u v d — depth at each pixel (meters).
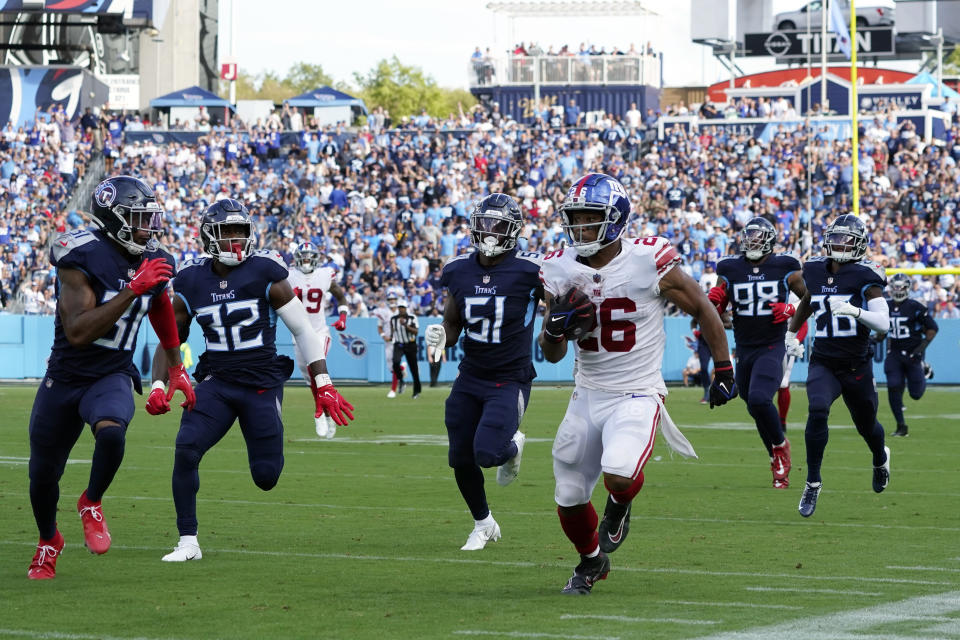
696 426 21.41
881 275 12.04
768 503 12.17
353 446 17.97
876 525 10.74
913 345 20.00
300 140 42.31
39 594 7.78
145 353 34.50
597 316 7.76
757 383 13.39
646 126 42.72
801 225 37.59
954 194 37.34
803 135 40.41
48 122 44.00
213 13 63.09
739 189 38.50
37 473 8.20
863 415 12.17
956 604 7.42
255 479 9.39
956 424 21.97
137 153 42.81
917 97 46.94
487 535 9.68
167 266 7.73
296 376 35.72
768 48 55.41
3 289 37.34
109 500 12.23
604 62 54.66
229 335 9.27
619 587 8.02
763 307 13.64
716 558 9.11
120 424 8.05
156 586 8.05
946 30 53.97
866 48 55.56
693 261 36.19
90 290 7.95
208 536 10.15
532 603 7.51
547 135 42.31
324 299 18.53
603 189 7.64
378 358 35.19
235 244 9.16
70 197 41.88
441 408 25.55
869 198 38.09
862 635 6.57
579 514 7.78
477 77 55.66
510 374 9.76
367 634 6.68
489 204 9.71
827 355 12.05
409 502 12.22
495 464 9.44
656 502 12.24
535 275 9.77
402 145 42.06
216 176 41.50
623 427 7.63
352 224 38.88
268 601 7.57
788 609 7.29
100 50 53.59
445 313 10.01
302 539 10.01
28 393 29.91
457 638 6.57
